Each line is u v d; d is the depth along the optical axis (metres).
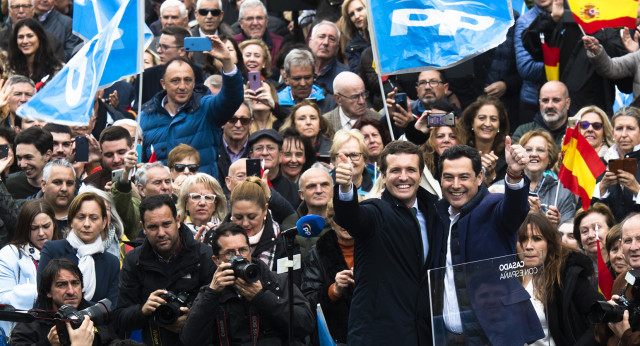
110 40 14.49
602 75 17.41
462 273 9.88
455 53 13.70
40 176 15.62
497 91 18.77
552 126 17.06
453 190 10.94
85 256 12.98
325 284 12.54
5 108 17.64
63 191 14.30
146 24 22.02
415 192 10.94
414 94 18.27
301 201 15.41
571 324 11.49
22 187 15.58
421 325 10.66
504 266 9.97
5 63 18.84
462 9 13.77
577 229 13.34
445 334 9.80
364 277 10.74
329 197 13.75
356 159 14.87
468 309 9.85
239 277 11.34
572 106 17.72
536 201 13.84
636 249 11.74
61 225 14.35
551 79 18.00
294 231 10.94
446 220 10.99
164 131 16.06
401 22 13.80
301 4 21.09
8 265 13.36
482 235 10.78
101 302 10.94
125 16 15.04
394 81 18.19
